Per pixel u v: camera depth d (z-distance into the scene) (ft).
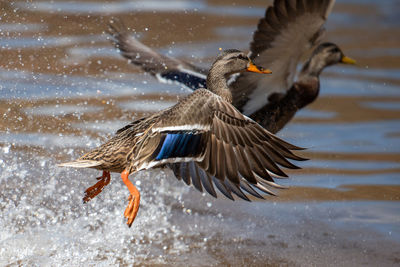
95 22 65.16
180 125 20.67
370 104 53.01
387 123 48.24
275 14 31.96
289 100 35.50
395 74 61.21
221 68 25.96
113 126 42.78
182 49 61.41
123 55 38.58
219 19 75.00
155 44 62.08
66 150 38.73
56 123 42.22
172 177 38.63
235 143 21.44
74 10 68.08
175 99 49.49
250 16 78.23
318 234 31.42
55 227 30.96
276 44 32.65
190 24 71.05
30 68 50.52
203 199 35.96
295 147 21.50
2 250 28.17
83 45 57.82
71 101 46.06
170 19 71.92
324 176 38.78
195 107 21.04
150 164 20.68
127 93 49.39
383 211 33.99
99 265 27.40
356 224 32.48
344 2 93.97
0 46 53.21
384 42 72.90
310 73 37.09
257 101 34.24
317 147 43.09
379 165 40.34
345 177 38.58
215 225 32.37
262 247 29.78
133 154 22.89
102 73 52.44
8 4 58.03
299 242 30.50
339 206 34.68
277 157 21.65
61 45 56.29
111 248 29.27
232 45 64.18
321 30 32.37
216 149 21.18
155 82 53.06
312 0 31.55
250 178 21.47
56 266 27.09
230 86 33.40
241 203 35.45
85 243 29.60
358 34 76.13
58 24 61.98
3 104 43.83
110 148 23.49
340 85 58.08
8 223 30.76
